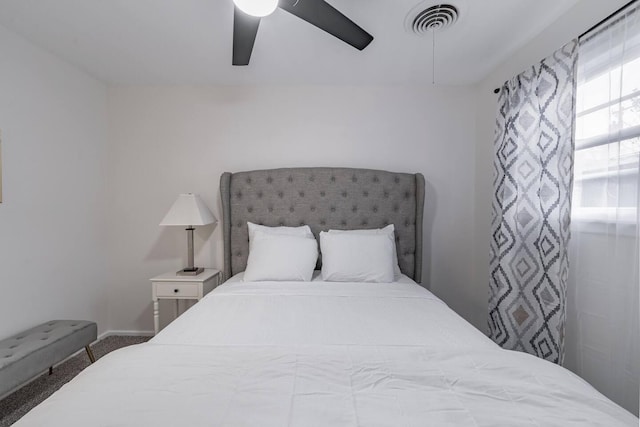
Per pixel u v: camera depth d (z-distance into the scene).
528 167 1.81
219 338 1.12
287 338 1.12
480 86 2.45
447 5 1.53
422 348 1.01
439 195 2.54
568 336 1.57
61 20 1.66
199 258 2.55
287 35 1.79
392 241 2.17
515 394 0.75
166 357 0.92
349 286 1.88
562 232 1.55
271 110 2.53
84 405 0.68
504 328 1.97
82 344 1.84
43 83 1.97
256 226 2.29
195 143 2.53
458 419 0.65
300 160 2.54
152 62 2.14
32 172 1.91
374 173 2.43
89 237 2.35
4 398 1.70
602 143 1.38
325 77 2.37
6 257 1.76
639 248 1.20
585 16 1.49
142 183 2.53
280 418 0.65
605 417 0.66
